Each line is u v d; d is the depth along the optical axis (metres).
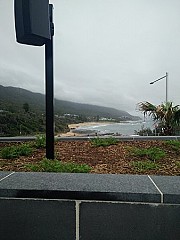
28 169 2.88
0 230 2.00
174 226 1.88
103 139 4.79
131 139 5.05
